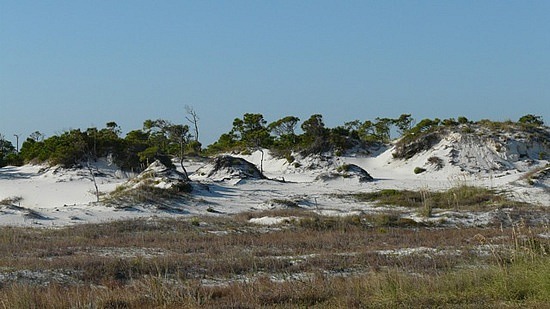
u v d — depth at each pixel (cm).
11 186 5756
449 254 2083
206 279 1778
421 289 1425
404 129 9675
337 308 1302
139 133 8388
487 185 5125
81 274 1791
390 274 1504
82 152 6512
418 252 2167
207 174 5962
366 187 5703
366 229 3300
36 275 1759
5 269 1819
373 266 1880
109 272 1820
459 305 1293
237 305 1353
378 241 2709
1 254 2261
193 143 8269
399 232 3095
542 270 1395
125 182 5609
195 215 4050
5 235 2809
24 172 6475
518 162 6769
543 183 4853
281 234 2994
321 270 1888
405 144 7269
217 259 2052
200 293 1478
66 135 7056
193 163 7481
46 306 1362
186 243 2625
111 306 1391
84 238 2830
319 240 2734
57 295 1444
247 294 1464
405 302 1329
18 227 3281
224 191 5172
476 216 3697
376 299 1363
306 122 7950
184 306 1357
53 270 1827
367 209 4328
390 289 1398
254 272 1862
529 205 4159
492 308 1259
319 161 7356
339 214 3966
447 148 6950
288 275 1808
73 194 5372
